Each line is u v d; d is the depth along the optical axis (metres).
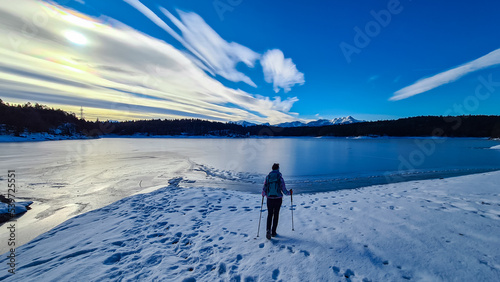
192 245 4.19
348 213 5.72
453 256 3.27
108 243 4.39
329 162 24.06
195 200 7.72
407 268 3.06
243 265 3.34
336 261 3.30
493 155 30.58
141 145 57.97
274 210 4.34
